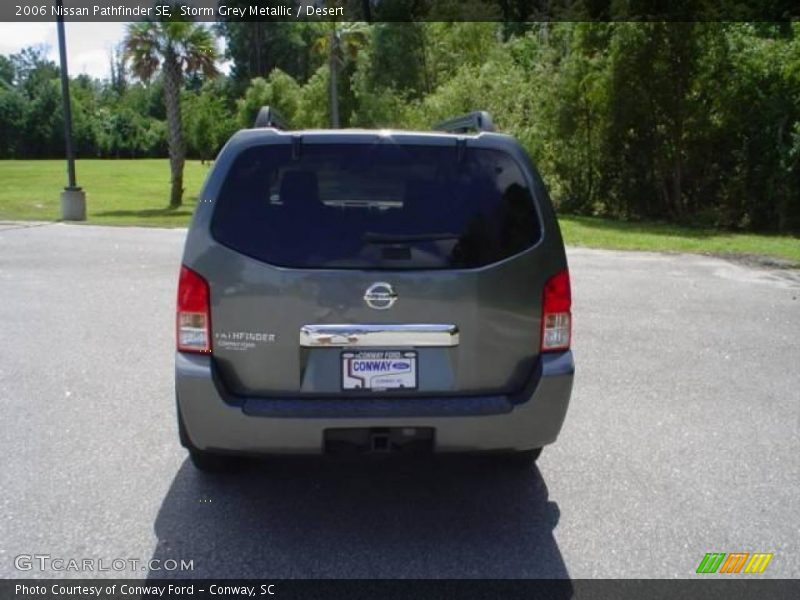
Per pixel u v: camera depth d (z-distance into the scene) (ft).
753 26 68.13
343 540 11.23
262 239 10.78
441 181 11.16
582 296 30.73
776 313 28.02
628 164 73.72
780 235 60.75
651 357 21.57
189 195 104.06
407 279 10.75
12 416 16.02
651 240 52.19
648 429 15.85
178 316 10.89
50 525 11.44
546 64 81.87
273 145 11.12
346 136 11.19
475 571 10.42
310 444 10.69
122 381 18.56
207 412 10.66
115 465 13.65
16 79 351.05
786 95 63.26
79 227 56.59
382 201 11.01
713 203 70.44
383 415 10.58
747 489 13.08
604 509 12.30
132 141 263.70
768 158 64.13
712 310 28.37
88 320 25.12
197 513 11.96
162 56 85.15
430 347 10.93
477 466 13.93
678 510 12.29
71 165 63.10
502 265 10.98
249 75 244.01
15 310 26.50
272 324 10.68
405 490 12.98
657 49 66.03
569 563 10.67
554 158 78.89
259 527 11.57
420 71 119.44
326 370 10.82
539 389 10.99
